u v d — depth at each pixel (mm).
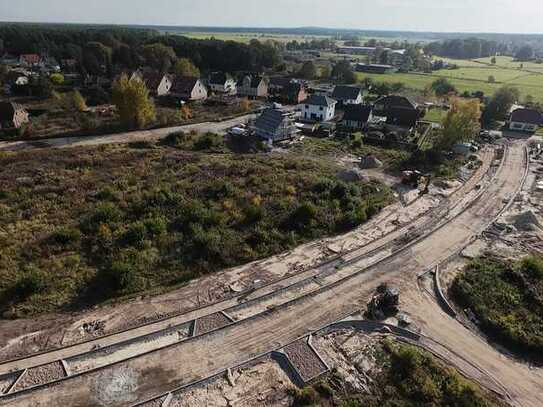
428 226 34500
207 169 43688
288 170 44875
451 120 53062
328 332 22344
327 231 32562
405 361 20109
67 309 22984
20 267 26047
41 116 63500
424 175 45844
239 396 18375
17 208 33688
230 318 22953
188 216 32000
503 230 34219
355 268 28062
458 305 24828
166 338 21453
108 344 20734
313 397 18172
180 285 25469
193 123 64562
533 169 49750
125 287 24656
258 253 29078
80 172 42188
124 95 57562
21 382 18453
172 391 18344
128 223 31656
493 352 21391
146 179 40938
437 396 18500
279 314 23453
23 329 21391
